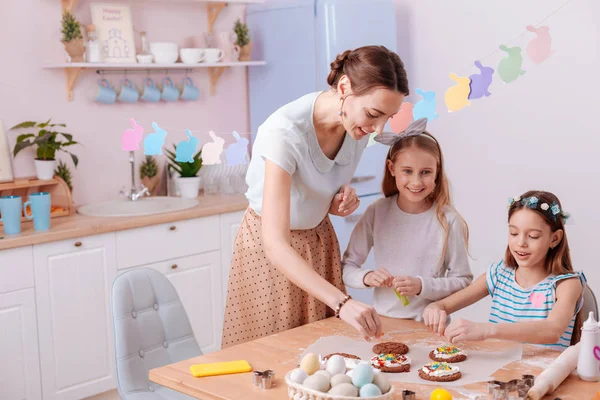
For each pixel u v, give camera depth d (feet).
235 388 5.42
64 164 11.56
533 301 7.07
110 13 12.04
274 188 6.23
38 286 10.10
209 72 13.58
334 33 12.47
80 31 11.62
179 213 11.41
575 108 11.92
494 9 12.60
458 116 13.26
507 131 12.71
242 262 7.37
